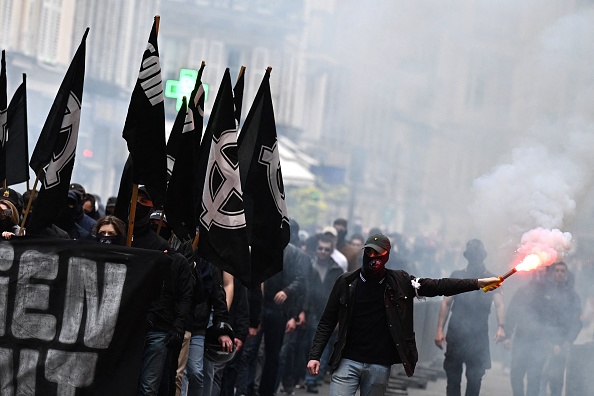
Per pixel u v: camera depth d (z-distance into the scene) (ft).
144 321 59.16
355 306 67.05
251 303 88.43
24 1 236.02
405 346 66.64
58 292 59.00
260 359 103.35
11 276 59.00
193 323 69.31
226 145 63.10
